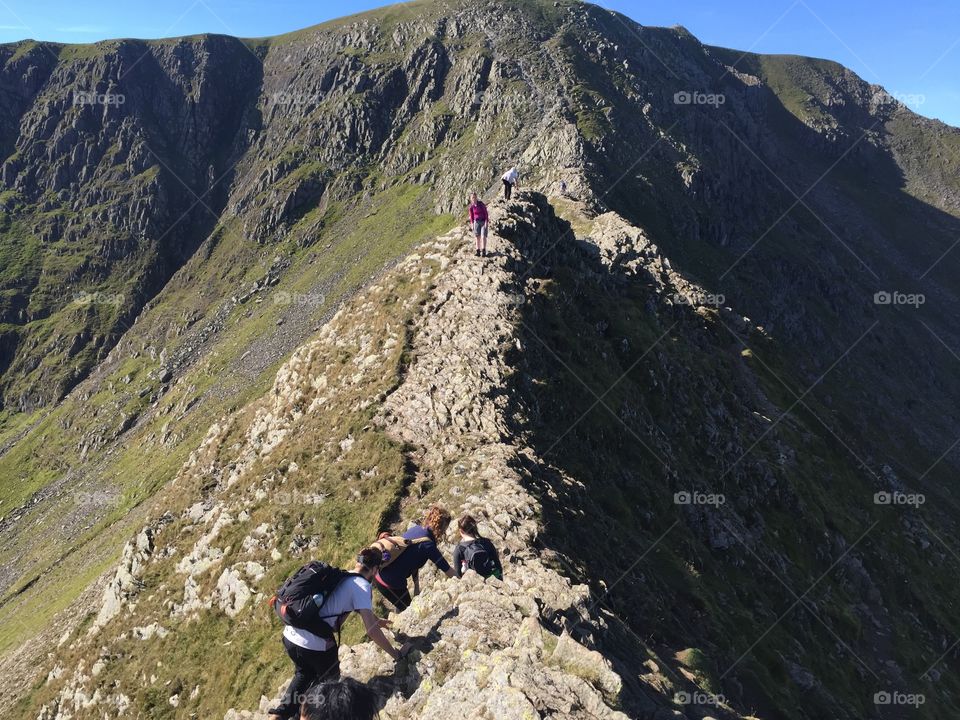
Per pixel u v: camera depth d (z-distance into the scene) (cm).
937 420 17638
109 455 16900
